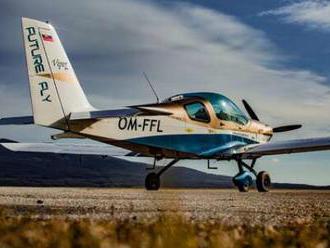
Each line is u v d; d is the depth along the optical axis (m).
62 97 19.44
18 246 3.39
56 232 3.95
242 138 22.44
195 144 20.61
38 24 19.22
